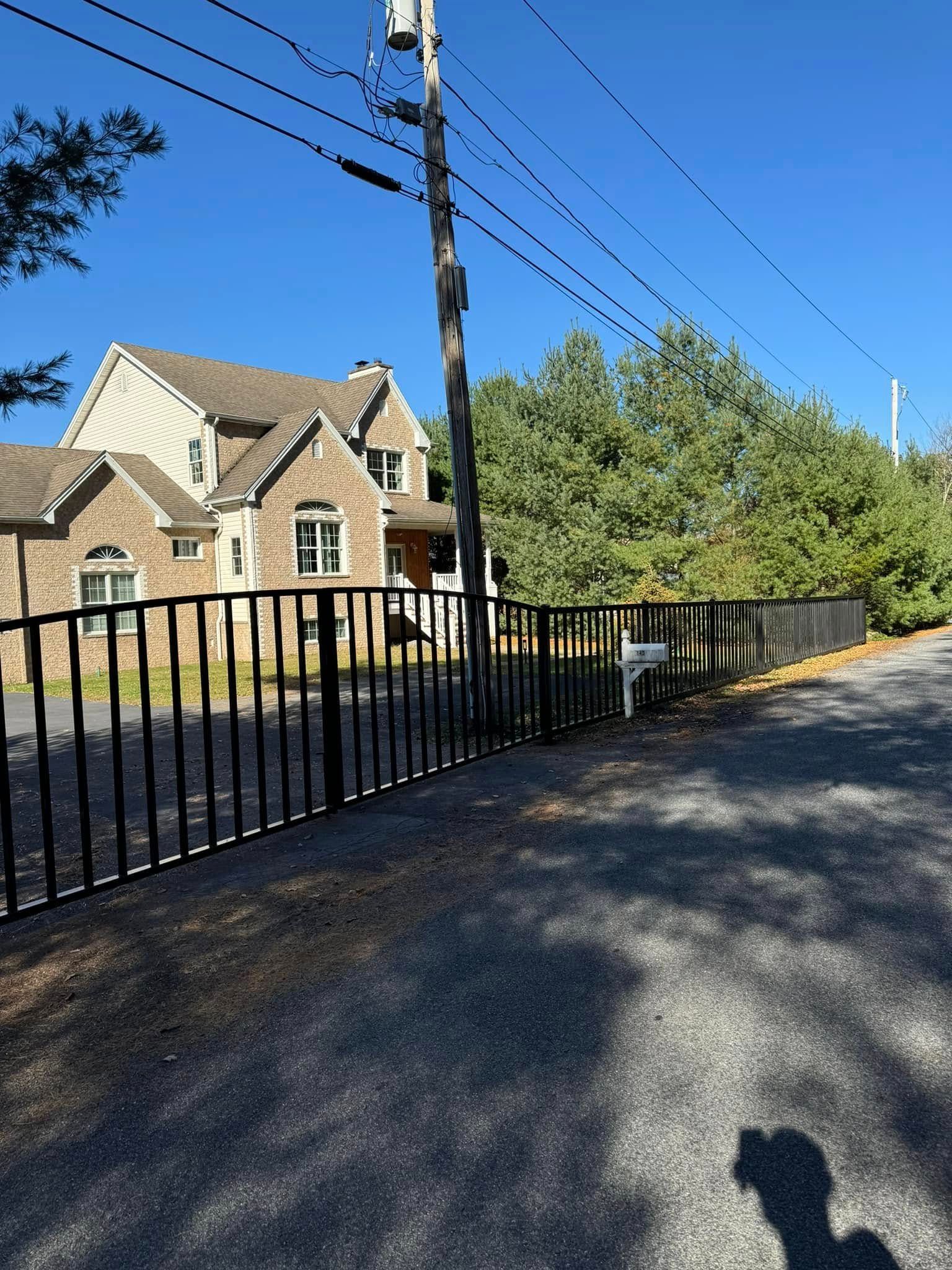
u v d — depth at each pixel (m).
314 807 6.53
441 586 28.06
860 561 23.84
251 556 23.23
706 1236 2.06
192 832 6.00
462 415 9.50
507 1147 2.41
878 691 11.98
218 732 10.59
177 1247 2.09
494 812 6.08
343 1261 2.03
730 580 24.81
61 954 3.95
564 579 27.25
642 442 27.28
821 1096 2.60
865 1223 2.09
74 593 21.28
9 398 6.54
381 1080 2.78
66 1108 2.72
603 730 9.46
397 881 4.72
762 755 7.75
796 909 4.08
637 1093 2.64
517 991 3.35
